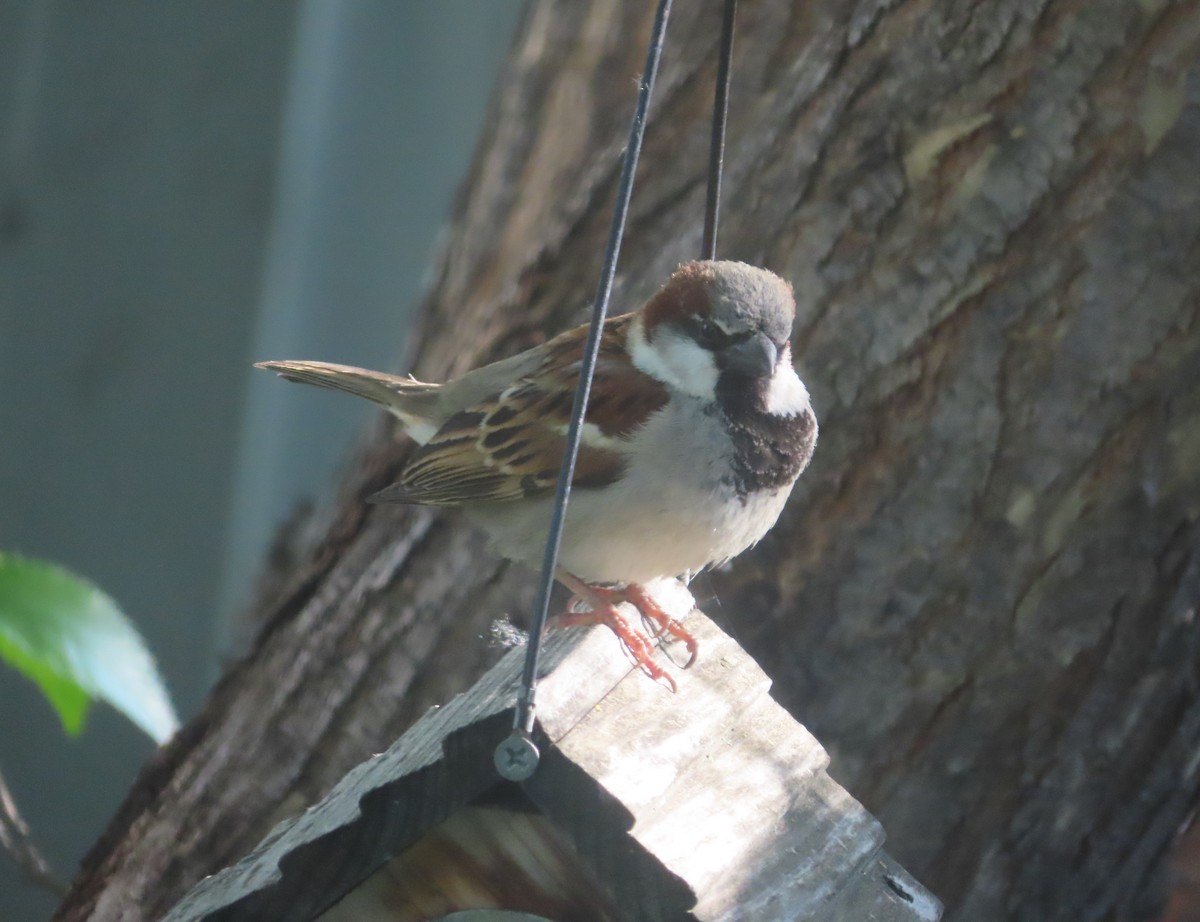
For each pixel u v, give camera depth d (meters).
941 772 9.93
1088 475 9.58
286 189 17.20
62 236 17.41
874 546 9.79
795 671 9.95
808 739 7.46
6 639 5.76
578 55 11.60
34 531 17.30
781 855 6.54
